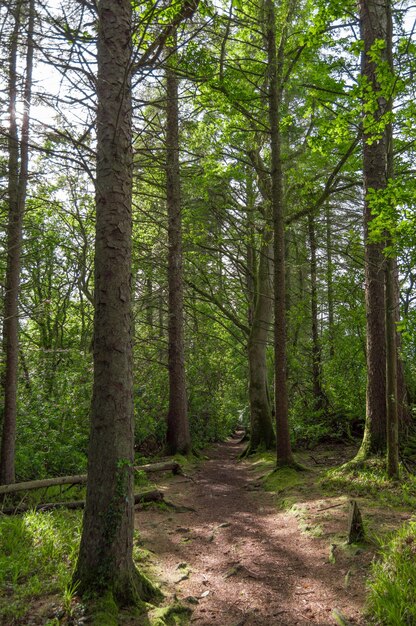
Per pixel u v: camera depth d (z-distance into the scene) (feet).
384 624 12.64
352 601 14.20
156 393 49.73
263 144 44.83
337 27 26.45
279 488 28.73
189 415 54.90
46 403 34.47
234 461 44.52
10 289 29.32
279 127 34.17
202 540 21.11
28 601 13.56
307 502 24.30
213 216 49.47
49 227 53.47
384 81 21.67
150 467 33.83
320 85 32.30
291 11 34.96
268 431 45.39
